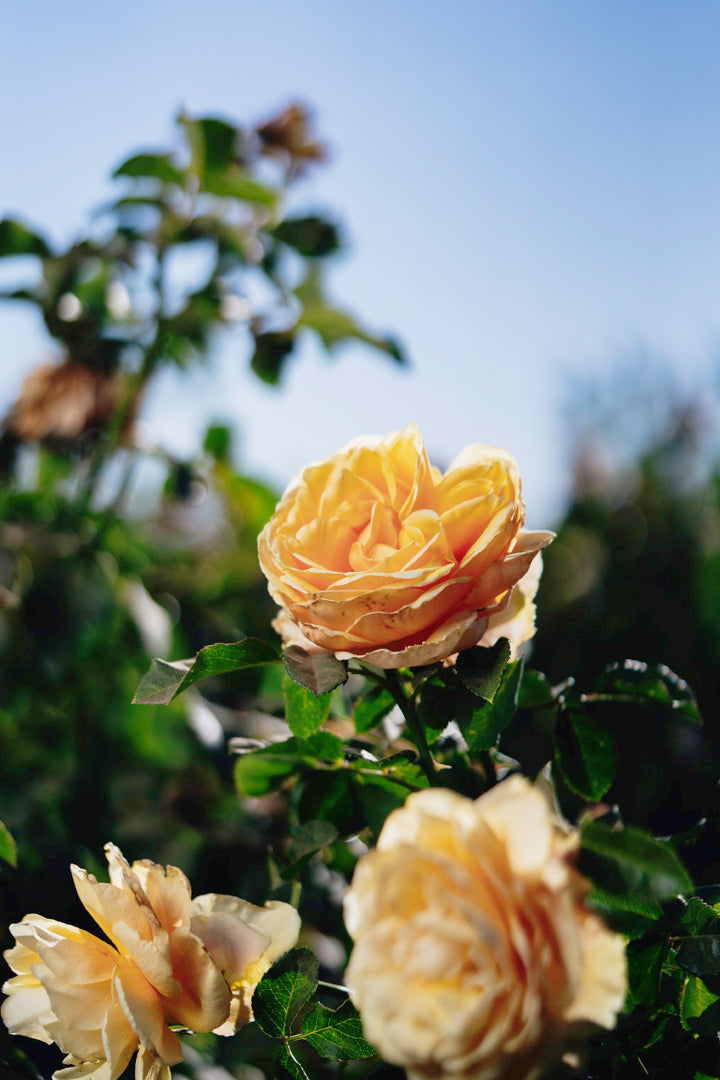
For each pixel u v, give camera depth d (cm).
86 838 75
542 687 52
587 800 51
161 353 94
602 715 52
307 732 50
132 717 82
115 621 86
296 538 46
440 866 37
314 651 46
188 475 94
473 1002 35
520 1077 36
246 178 89
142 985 43
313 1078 48
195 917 45
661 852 39
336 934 65
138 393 95
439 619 44
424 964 36
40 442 97
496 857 37
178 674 49
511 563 44
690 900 44
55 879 64
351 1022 45
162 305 92
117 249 92
